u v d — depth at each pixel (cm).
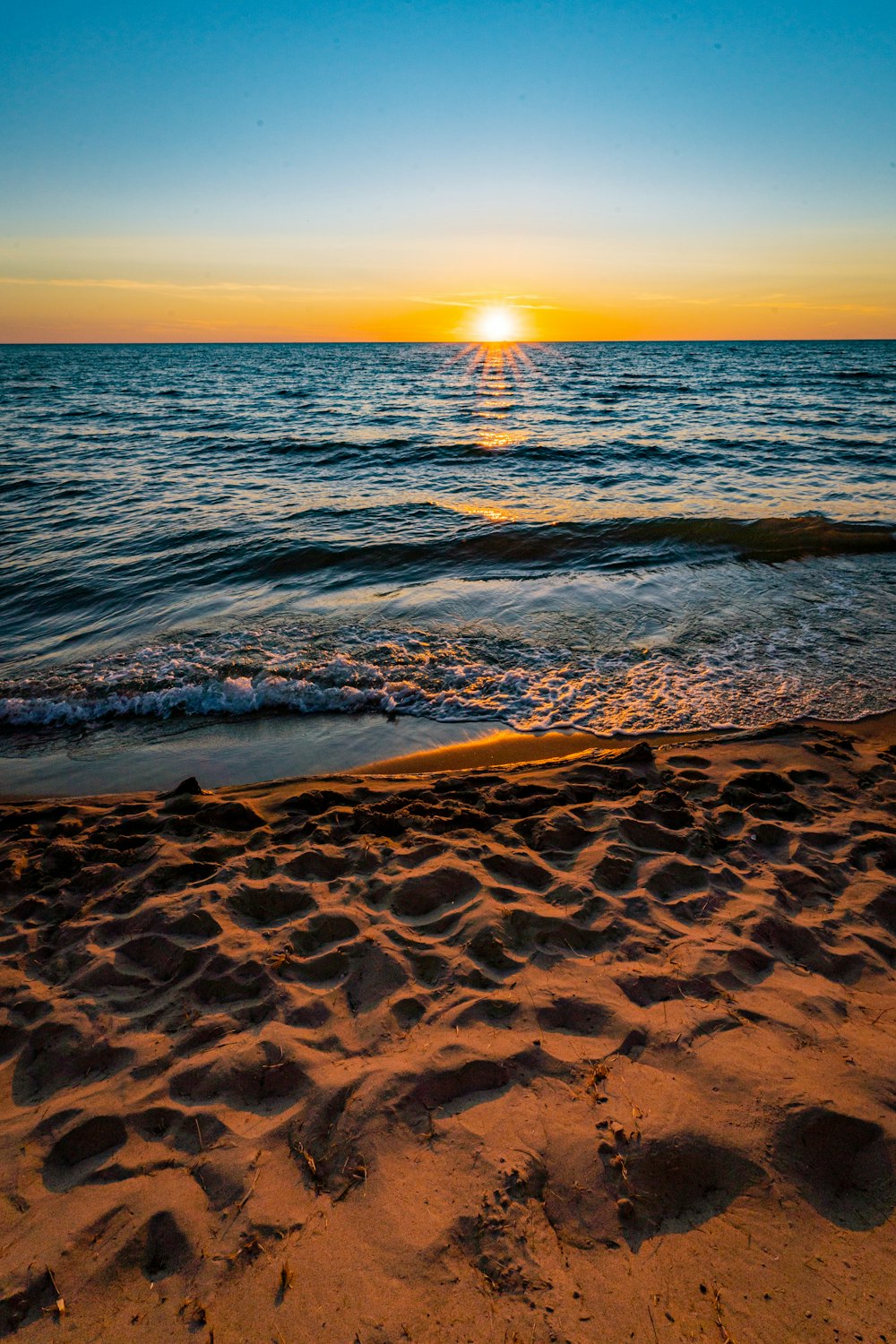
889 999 268
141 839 397
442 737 572
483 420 2475
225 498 1391
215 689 652
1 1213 201
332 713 620
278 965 295
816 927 309
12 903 351
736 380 4388
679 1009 264
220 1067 246
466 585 905
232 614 835
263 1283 177
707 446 1830
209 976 292
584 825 394
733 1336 161
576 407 2891
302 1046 254
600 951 300
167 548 1073
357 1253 182
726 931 309
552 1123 217
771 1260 178
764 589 859
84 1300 176
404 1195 197
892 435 1969
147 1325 169
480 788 453
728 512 1182
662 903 329
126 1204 200
